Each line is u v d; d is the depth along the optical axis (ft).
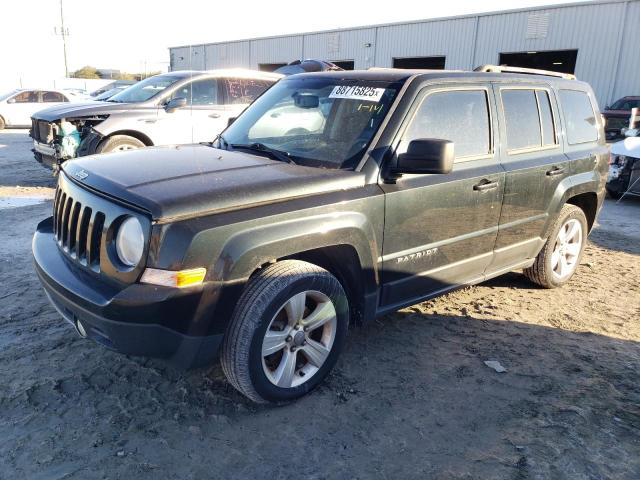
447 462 9.28
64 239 10.82
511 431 10.17
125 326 8.86
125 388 10.96
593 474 9.11
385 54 97.81
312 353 10.81
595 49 73.56
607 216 29.68
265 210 9.70
